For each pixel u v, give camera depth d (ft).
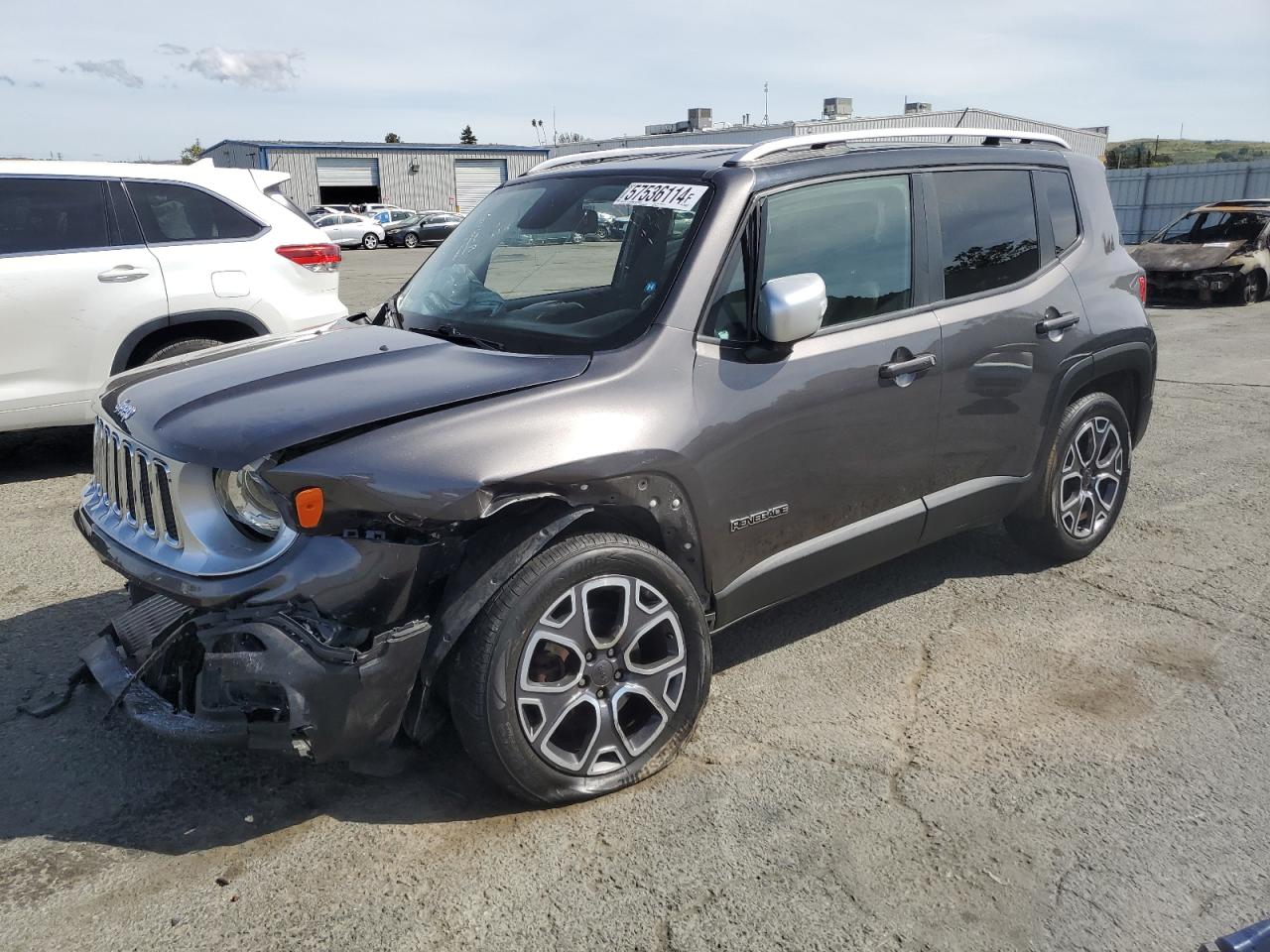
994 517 13.41
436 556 8.38
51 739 10.40
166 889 8.23
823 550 11.15
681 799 9.39
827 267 10.98
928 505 12.23
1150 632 13.00
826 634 12.97
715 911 7.97
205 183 20.81
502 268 11.60
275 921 7.87
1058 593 14.21
